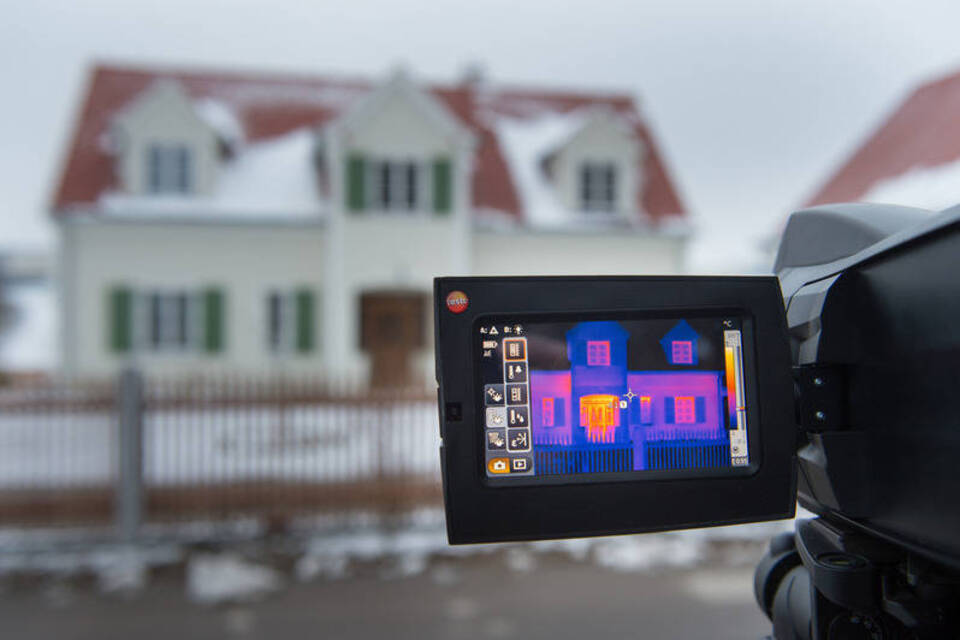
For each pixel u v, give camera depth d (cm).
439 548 656
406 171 1861
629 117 2211
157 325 1800
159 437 948
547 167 2038
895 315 110
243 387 744
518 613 499
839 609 122
